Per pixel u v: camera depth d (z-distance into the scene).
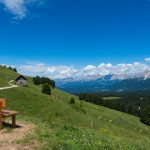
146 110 165.25
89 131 23.44
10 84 118.88
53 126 22.11
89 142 18.55
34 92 99.94
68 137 18.88
